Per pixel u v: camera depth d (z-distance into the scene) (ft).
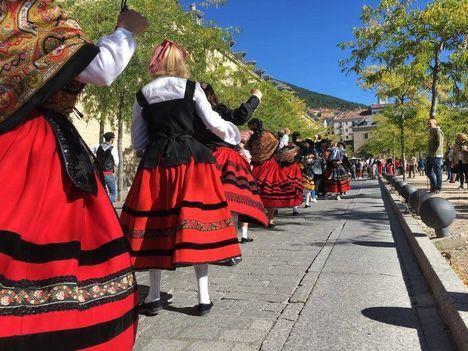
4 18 6.61
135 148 12.72
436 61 45.85
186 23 45.83
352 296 13.35
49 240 6.26
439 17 42.34
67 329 6.04
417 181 77.97
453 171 64.59
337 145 49.88
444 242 19.62
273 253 19.84
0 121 6.48
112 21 41.65
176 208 11.48
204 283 12.25
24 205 6.18
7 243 5.88
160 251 11.50
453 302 10.93
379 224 27.43
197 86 12.03
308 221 30.01
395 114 80.02
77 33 6.72
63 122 7.05
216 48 50.49
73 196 6.68
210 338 10.62
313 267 16.90
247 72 76.07
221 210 11.76
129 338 6.79
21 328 5.76
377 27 46.93
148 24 7.64
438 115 81.25
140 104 12.13
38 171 6.46
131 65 42.96
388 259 17.94
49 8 6.70
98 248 6.77
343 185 46.60
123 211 12.04
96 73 6.92
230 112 14.46
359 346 10.04
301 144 30.04
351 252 19.38
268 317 11.91
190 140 11.94
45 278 6.10
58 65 6.42
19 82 6.43
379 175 116.78
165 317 12.07
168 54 12.10
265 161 27.14
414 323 11.30
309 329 11.02
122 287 6.77
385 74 49.19
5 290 5.75
